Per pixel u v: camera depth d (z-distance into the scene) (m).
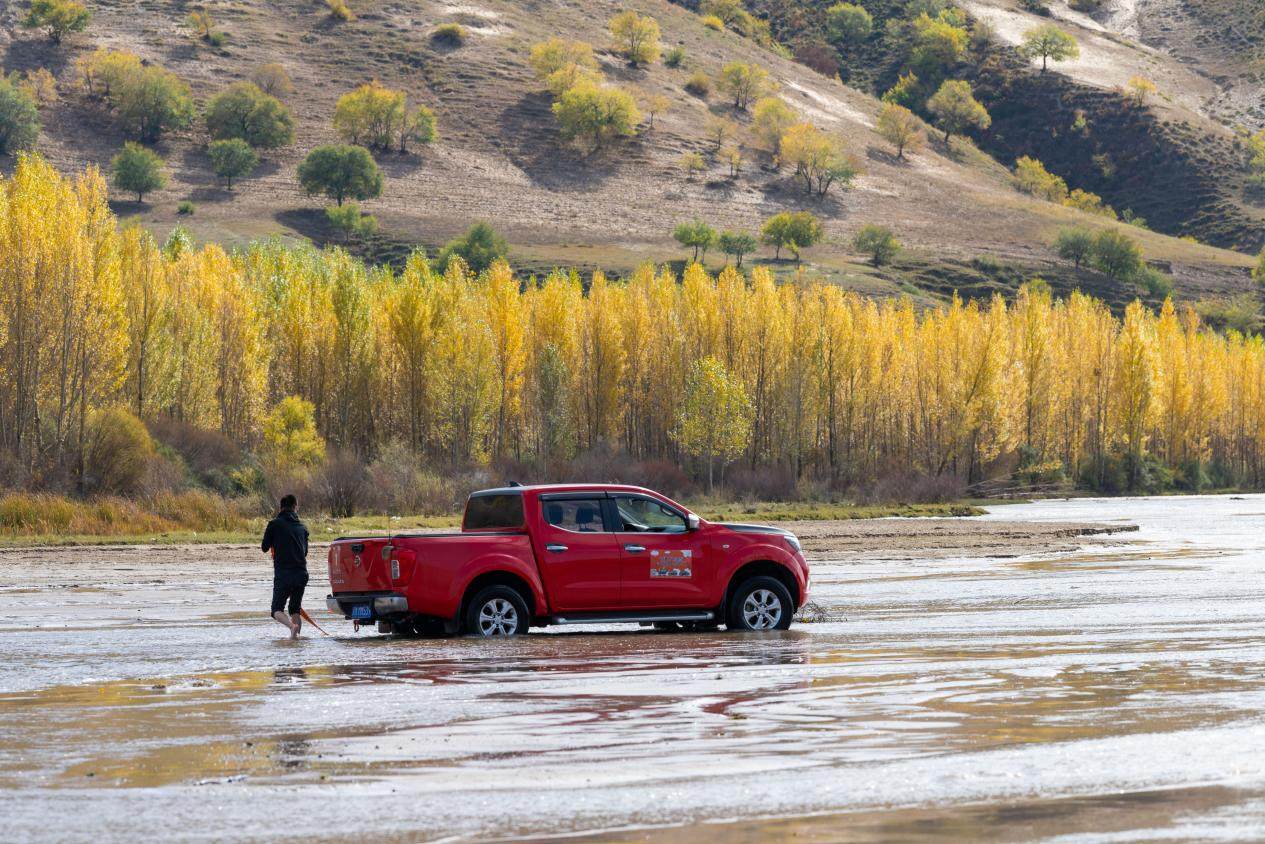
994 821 21.95
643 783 24.95
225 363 187.00
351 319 198.25
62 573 85.12
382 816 22.58
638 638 48.97
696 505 181.75
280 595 50.41
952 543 112.75
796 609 52.03
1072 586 71.00
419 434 196.62
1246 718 31.20
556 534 49.41
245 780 25.31
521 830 21.64
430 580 48.12
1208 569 82.31
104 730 30.47
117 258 161.38
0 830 21.77
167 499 132.88
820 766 26.31
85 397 148.25
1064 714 31.86
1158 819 21.98
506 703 33.91
